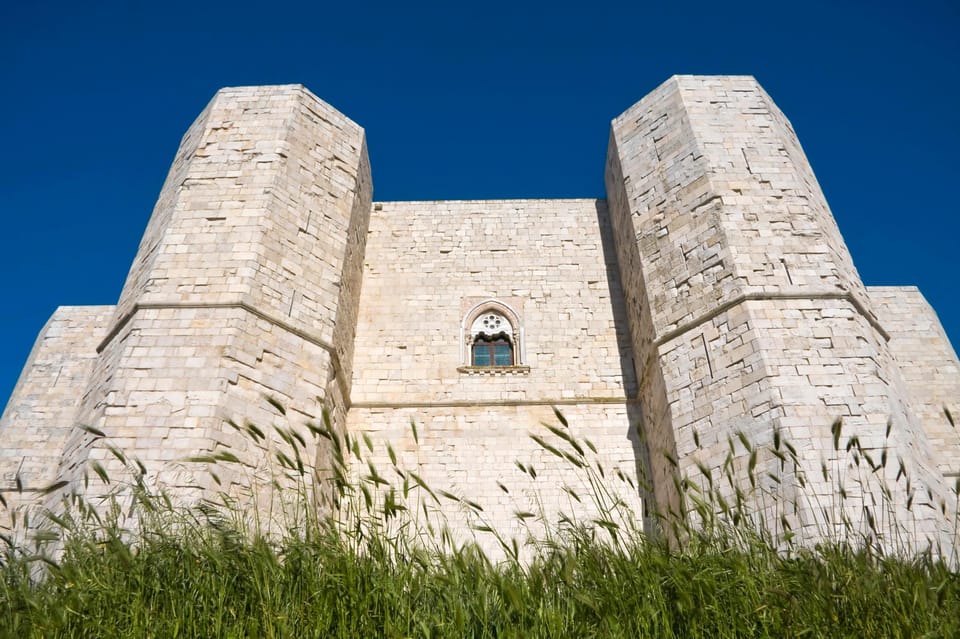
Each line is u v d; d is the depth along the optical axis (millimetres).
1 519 17203
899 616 5961
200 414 13453
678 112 18938
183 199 17016
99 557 7105
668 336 16109
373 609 6574
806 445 12930
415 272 20797
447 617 6629
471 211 22219
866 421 13234
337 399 17031
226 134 18328
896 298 20516
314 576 6848
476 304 20156
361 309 20016
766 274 15461
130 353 14297
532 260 21078
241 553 7152
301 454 14445
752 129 18297
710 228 16531
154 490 12414
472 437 17672
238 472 13234
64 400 19406
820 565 6855
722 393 14500
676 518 7891
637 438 17609
